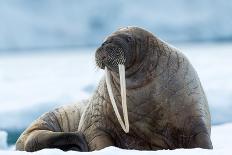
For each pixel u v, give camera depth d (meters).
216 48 171.75
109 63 19.14
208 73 70.19
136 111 19.78
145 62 19.86
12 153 16.52
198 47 190.75
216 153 15.54
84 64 119.38
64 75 88.19
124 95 18.84
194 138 19.17
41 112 47.47
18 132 43.72
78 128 21.62
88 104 21.20
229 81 59.16
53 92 60.84
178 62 20.19
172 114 19.59
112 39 19.48
